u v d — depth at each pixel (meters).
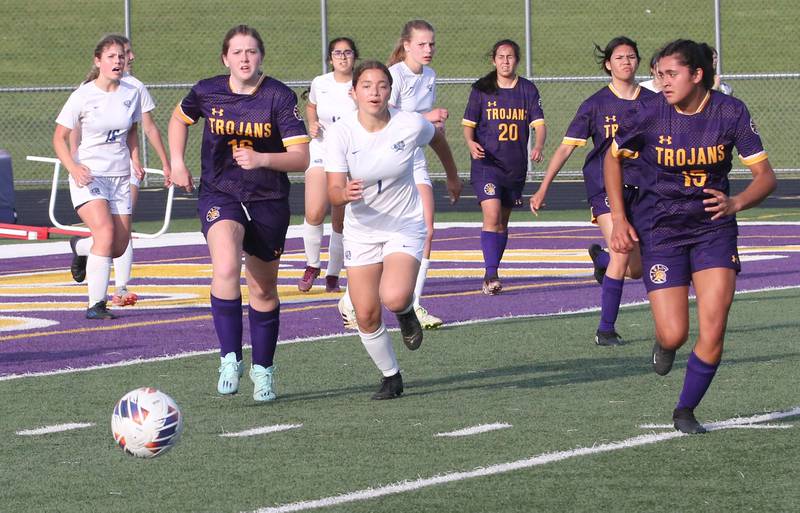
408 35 43.75
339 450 24.69
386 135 28.44
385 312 43.91
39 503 21.38
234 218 29.36
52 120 125.19
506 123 47.84
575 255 60.94
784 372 32.12
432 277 54.06
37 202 87.56
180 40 165.88
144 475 23.05
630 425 26.39
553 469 22.86
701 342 25.22
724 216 24.45
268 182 29.52
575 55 157.25
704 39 161.50
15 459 24.44
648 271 25.77
